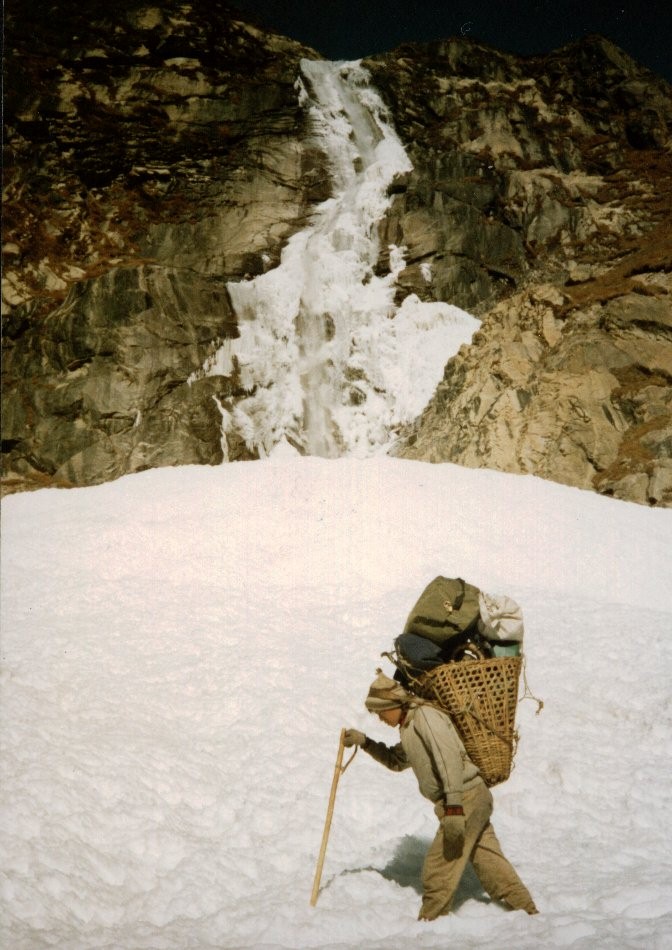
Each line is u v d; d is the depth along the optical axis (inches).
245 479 457.7
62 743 215.9
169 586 352.2
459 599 162.9
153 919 160.7
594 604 349.7
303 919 154.9
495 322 911.0
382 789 219.5
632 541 430.3
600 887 165.9
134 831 186.2
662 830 203.2
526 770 231.0
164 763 218.5
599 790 223.9
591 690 280.2
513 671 158.4
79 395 951.6
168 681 277.4
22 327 1011.3
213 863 179.2
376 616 330.0
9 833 170.7
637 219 1151.0
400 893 170.1
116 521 409.7
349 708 267.6
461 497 446.6
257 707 262.2
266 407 1000.9
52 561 372.5
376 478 460.4
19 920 147.6
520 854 188.5
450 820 150.3
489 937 147.2
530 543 410.0
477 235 1106.7
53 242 1113.4
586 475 771.4
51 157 1165.7
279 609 340.5
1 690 245.6
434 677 157.2
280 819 204.2
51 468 940.0
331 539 392.5
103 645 298.2
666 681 279.7
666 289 868.0
